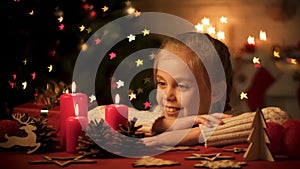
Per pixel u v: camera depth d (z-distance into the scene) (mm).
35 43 2514
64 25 2477
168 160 1400
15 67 2520
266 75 2850
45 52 2512
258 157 1409
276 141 1447
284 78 2842
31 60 2512
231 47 2943
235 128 1578
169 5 3018
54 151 1543
